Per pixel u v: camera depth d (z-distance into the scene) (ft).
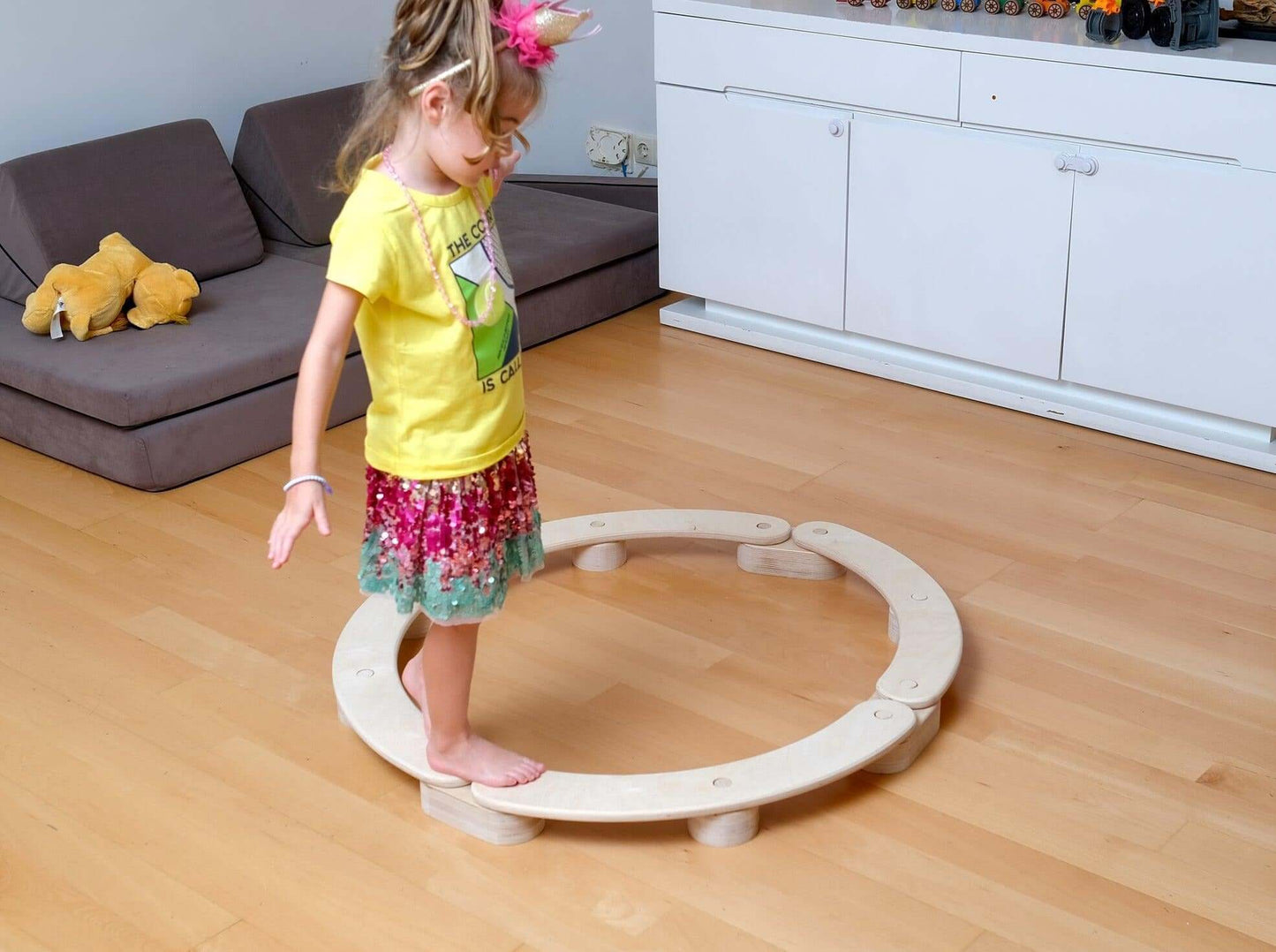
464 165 5.34
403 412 5.65
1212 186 9.00
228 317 10.81
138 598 8.32
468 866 6.17
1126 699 7.18
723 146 11.37
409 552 5.80
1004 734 6.94
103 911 5.96
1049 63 9.42
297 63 13.58
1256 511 8.98
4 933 5.84
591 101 14.42
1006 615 7.95
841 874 6.06
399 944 5.76
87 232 11.05
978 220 10.16
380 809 6.56
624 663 7.63
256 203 12.64
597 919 5.85
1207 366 9.46
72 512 9.36
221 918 5.91
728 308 12.16
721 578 8.46
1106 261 9.64
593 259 12.05
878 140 10.44
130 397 9.33
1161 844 6.19
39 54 11.64
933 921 5.79
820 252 11.13
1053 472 9.55
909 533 8.83
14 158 11.59
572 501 9.30
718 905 5.91
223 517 9.28
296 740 7.05
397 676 7.07
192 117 12.89
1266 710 7.07
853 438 10.15
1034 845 6.20
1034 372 10.33
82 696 7.41
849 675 7.48
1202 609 7.94
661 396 10.91
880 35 10.14
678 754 6.88
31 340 10.32
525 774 6.26
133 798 6.64
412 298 5.44
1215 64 8.71
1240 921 5.77
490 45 5.10
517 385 5.95
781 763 6.24
